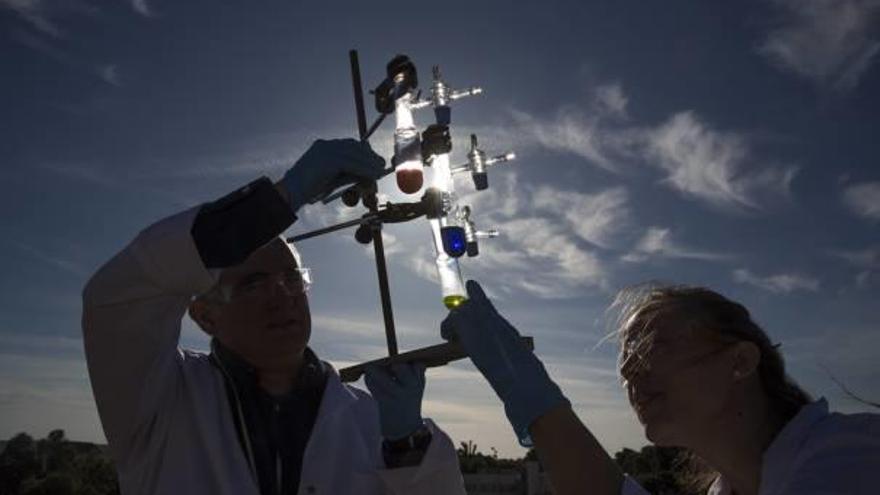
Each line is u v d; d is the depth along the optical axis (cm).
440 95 275
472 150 289
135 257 217
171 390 270
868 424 171
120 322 228
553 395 198
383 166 241
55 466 7244
